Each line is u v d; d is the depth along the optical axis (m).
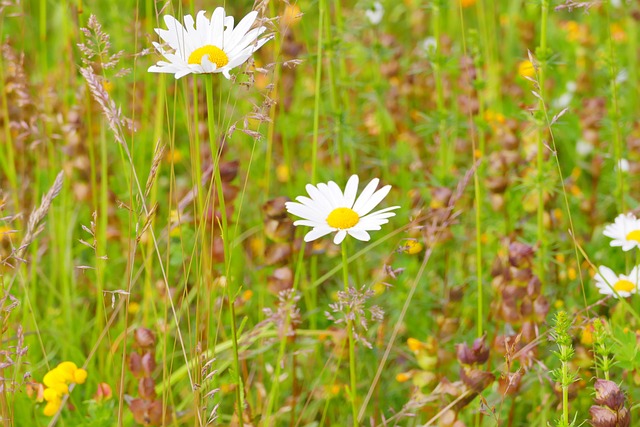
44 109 3.68
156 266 3.37
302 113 4.32
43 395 2.42
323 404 2.98
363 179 4.07
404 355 2.99
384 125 4.28
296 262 2.81
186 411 2.62
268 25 2.18
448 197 3.18
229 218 2.78
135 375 2.42
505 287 2.56
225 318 3.12
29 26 4.07
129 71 2.15
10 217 2.10
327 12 3.09
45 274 3.61
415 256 3.30
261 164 3.94
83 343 3.28
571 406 2.72
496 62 4.64
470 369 2.36
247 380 2.74
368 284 3.35
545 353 2.66
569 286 3.07
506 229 3.29
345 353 2.71
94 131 3.45
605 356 2.04
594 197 3.75
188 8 3.73
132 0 4.57
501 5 5.45
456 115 3.98
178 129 4.24
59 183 1.92
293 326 2.67
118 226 3.40
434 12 3.42
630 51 4.75
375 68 4.24
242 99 3.86
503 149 3.34
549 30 5.10
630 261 3.03
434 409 2.65
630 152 3.97
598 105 4.07
